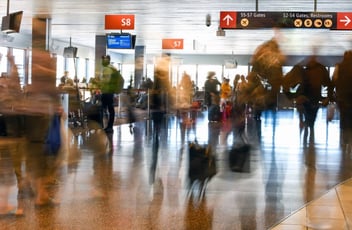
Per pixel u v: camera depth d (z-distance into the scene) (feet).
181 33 73.56
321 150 32.55
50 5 49.88
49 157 22.26
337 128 50.90
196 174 22.68
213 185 20.67
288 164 26.50
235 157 26.11
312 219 15.44
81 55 97.04
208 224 14.94
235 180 21.72
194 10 51.98
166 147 33.37
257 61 20.57
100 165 25.62
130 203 17.49
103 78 44.50
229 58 114.21
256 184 20.98
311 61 26.25
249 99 23.67
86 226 14.61
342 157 29.53
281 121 57.00
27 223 14.85
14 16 45.65
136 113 55.31
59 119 22.09
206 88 59.72
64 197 18.22
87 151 31.04
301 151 32.04
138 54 89.10
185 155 29.45
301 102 27.48
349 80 29.89
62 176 22.16
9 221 15.06
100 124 48.24
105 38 76.33
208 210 16.61
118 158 28.27
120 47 71.56
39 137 21.86
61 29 70.28
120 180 21.61
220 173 23.06
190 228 14.55
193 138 38.19
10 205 16.93
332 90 30.66
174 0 46.19
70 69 92.32
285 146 34.37
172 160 27.53
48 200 17.63
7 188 19.34
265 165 25.88
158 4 48.57
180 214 16.08
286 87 26.23
